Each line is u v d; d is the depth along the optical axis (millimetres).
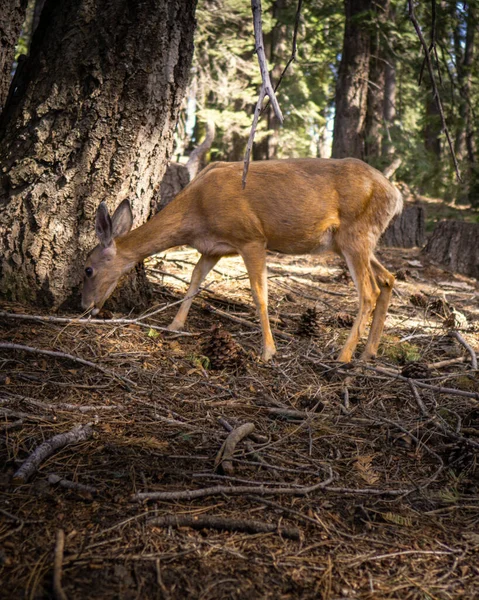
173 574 2412
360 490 3178
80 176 5180
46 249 5141
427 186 16406
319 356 5117
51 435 3367
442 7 11508
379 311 5355
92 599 2238
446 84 13219
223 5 19656
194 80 20719
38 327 4703
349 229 5188
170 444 3449
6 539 2506
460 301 7641
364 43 14312
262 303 5039
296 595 2383
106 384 4078
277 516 2891
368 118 15391
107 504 2811
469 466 3533
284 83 20828
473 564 2684
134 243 5219
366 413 4156
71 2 5211
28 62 5426
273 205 5043
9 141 5219
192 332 5340
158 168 5609
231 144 22734
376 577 2541
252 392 4324
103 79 5125
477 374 4918
